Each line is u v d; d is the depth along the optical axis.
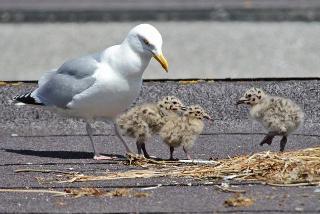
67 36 26.75
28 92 15.95
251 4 33.09
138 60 13.32
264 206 10.12
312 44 24.77
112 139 15.40
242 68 22.41
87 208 10.20
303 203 10.22
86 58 13.73
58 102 13.84
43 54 24.58
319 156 12.22
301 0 33.75
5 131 16.20
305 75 21.69
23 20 30.00
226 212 9.89
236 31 26.69
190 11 31.61
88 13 31.56
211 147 14.41
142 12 31.73
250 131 15.77
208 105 17.02
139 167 12.80
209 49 24.48
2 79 21.86
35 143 15.09
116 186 11.41
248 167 11.98
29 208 10.27
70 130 16.23
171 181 11.66
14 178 12.06
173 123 13.32
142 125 13.52
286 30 26.59
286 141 14.09
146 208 10.13
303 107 17.03
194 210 10.01
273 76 21.41
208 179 11.75
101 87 13.35
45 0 35.34
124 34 26.94
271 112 13.61
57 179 11.95
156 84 17.75
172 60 23.20
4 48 25.20
